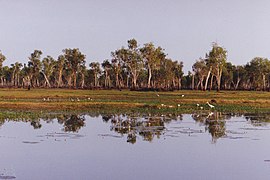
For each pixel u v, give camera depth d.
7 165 21.92
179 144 27.58
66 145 27.14
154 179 19.34
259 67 136.75
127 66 124.12
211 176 19.88
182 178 19.53
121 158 23.56
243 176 19.88
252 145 27.25
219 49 107.38
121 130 33.78
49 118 42.34
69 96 71.12
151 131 33.12
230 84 159.38
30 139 29.27
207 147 26.48
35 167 21.47
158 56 119.69
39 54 137.88
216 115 46.47
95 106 53.00
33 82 152.25
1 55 137.50
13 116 42.72
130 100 63.44
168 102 60.28
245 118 43.41
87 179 19.34
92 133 32.09
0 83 182.75
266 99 66.62
